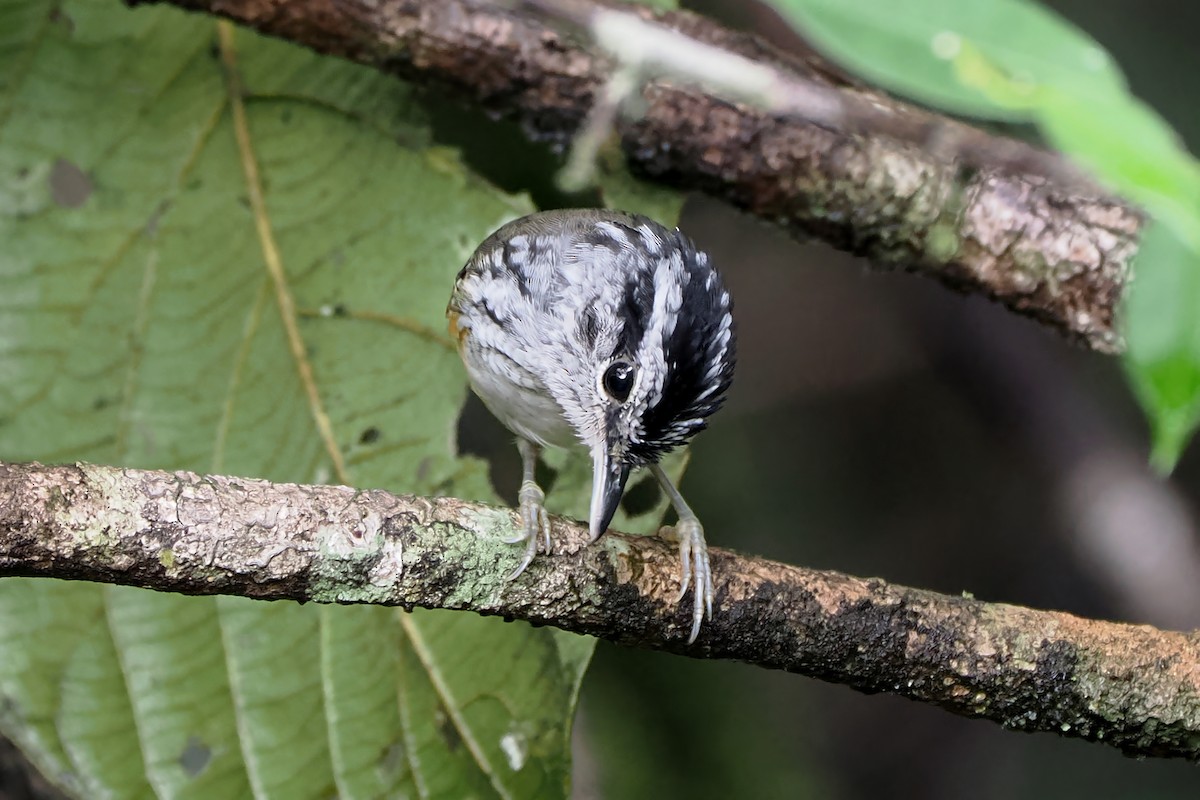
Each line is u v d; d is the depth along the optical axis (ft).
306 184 25.81
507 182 26.45
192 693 23.40
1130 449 39.19
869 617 19.92
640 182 26.86
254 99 25.71
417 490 25.44
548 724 24.03
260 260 25.49
